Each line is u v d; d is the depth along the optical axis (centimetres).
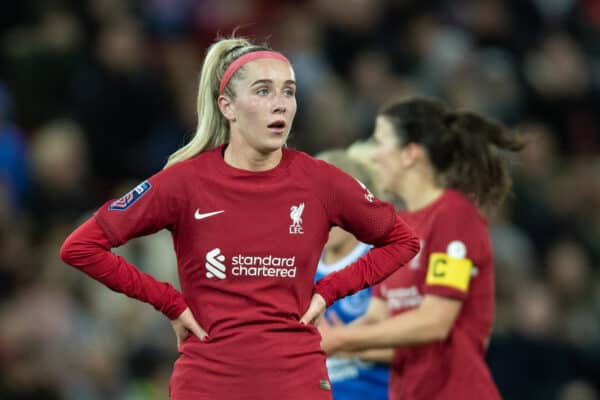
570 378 3234
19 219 3638
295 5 4616
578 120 4738
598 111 4794
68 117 4044
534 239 4059
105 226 1560
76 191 3759
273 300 1560
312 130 4025
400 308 2011
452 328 1978
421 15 4609
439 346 1978
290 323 1562
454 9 4762
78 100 4059
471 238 1970
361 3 4528
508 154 2112
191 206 1570
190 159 1603
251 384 1536
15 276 3338
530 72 4728
